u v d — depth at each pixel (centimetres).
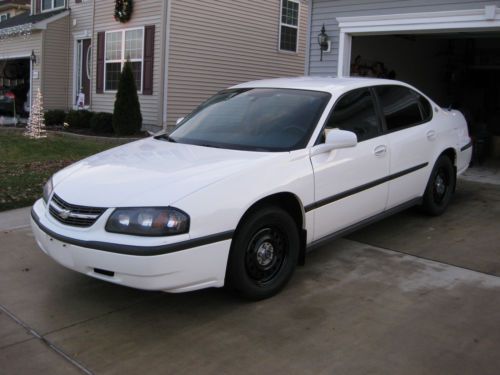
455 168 649
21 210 686
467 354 333
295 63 1873
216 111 521
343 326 371
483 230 587
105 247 348
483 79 1384
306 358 331
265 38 1744
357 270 474
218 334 363
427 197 607
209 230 361
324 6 974
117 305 411
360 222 502
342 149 464
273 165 411
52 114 1655
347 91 502
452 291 428
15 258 512
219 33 1585
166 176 380
